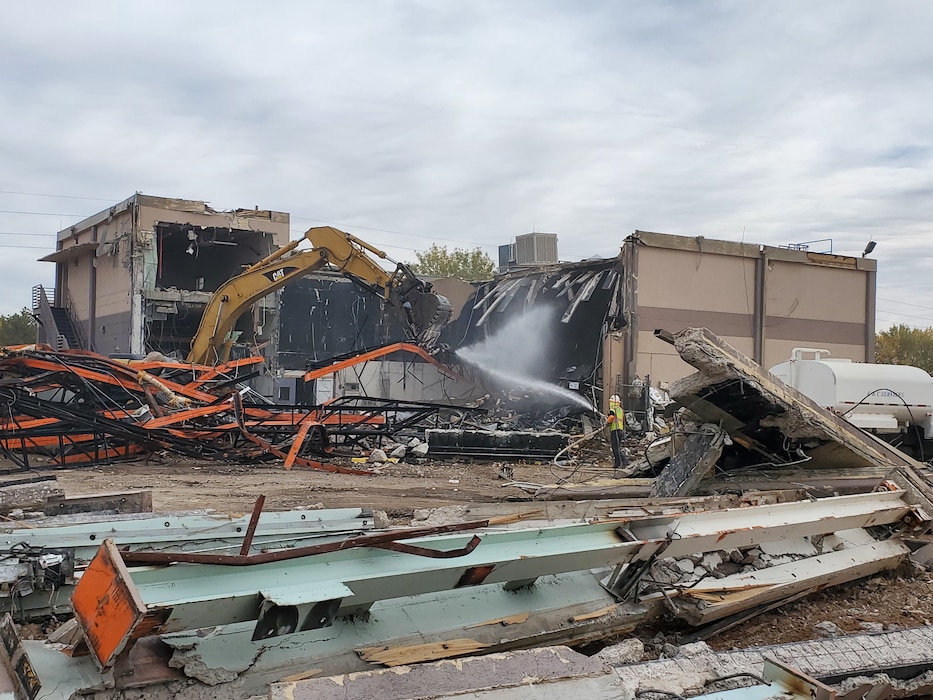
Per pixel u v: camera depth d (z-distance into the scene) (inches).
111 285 1403.8
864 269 1122.0
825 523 269.6
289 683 130.7
